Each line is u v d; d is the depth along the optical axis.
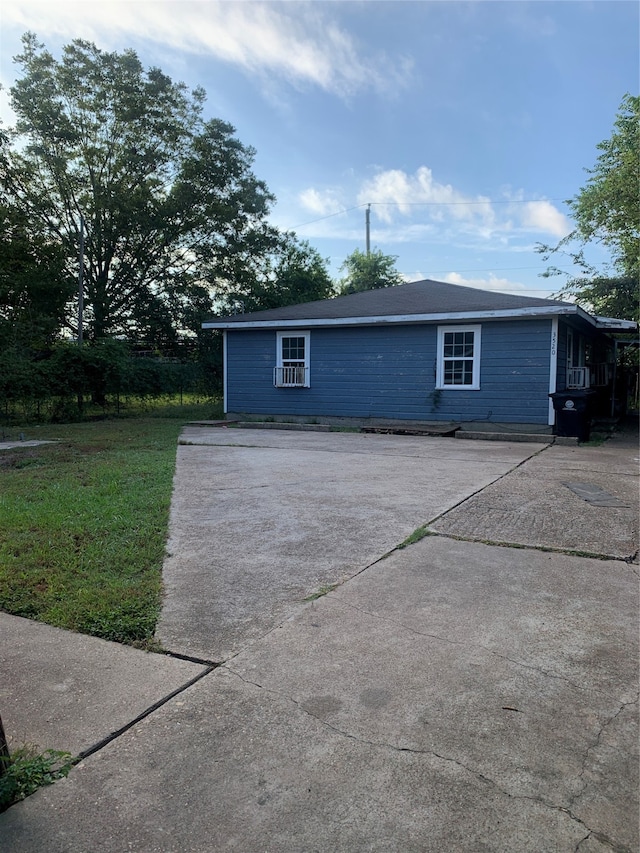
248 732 2.07
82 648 2.74
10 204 20.48
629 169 16.25
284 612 3.12
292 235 26.77
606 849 1.55
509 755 1.94
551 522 4.88
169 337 24.28
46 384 15.55
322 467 7.82
